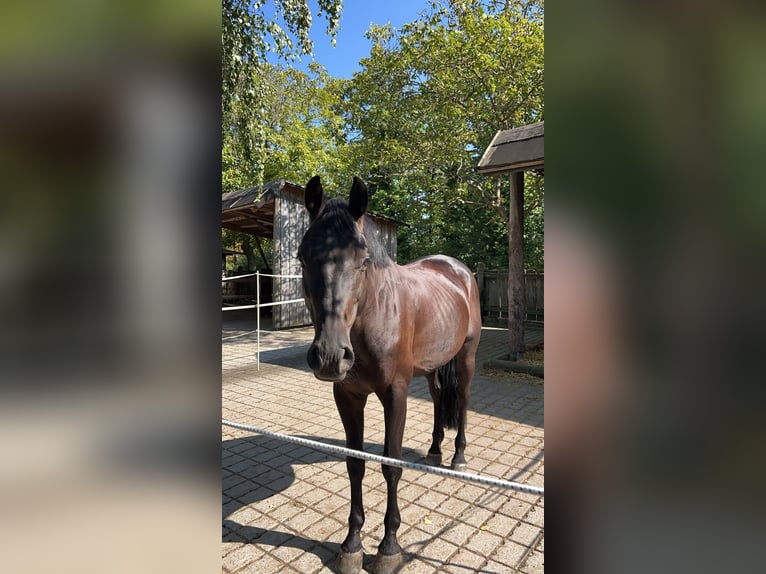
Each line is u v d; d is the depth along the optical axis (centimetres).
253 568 206
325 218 171
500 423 396
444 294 262
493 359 621
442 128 912
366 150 1102
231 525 241
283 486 286
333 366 151
